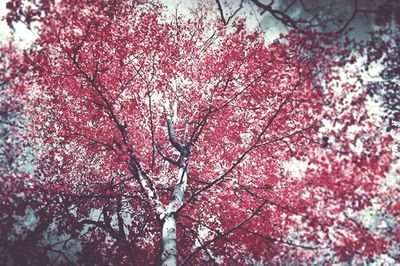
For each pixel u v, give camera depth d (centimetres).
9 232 730
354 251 687
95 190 906
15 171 793
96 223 859
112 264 830
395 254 668
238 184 927
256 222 841
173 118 1005
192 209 944
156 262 781
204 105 1041
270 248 774
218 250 857
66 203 844
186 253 874
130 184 941
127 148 805
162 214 635
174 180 952
